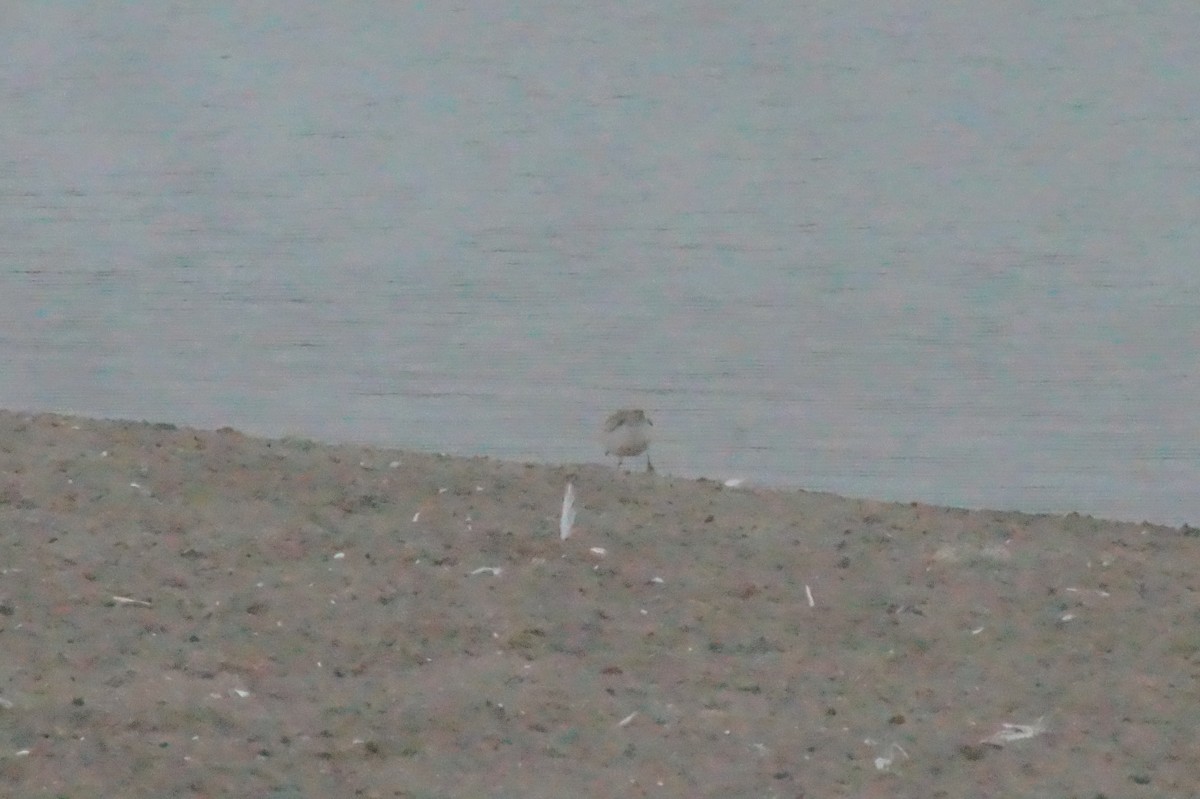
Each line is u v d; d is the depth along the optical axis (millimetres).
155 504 10312
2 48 49125
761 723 8086
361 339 19938
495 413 16844
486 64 49469
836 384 18344
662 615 9297
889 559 10398
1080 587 10070
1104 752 7953
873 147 37781
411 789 7230
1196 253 26109
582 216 29500
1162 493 14773
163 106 41875
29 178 32406
